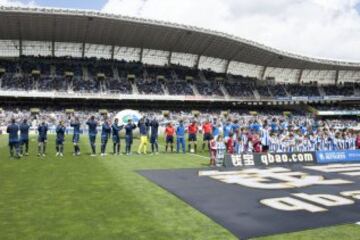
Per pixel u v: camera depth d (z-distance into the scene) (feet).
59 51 191.42
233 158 56.49
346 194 37.35
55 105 178.50
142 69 201.26
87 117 164.86
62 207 31.32
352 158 65.16
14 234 24.68
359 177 47.57
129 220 27.86
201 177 46.50
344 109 214.69
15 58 184.85
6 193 36.14
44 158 63.46
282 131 81.61
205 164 58.44
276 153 59.88
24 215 28.94
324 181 44.47
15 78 172.35
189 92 194.39
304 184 42.52
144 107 191.11
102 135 69.21
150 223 27.22
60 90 172.04
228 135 69.31
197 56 211.20
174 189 38.96
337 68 225.35
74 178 44.47
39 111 168.35
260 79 228.22
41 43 186.29
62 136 67.77
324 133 77.61
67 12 154.71
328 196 36.42
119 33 175.94
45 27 167.02
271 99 207.41
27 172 48.29
